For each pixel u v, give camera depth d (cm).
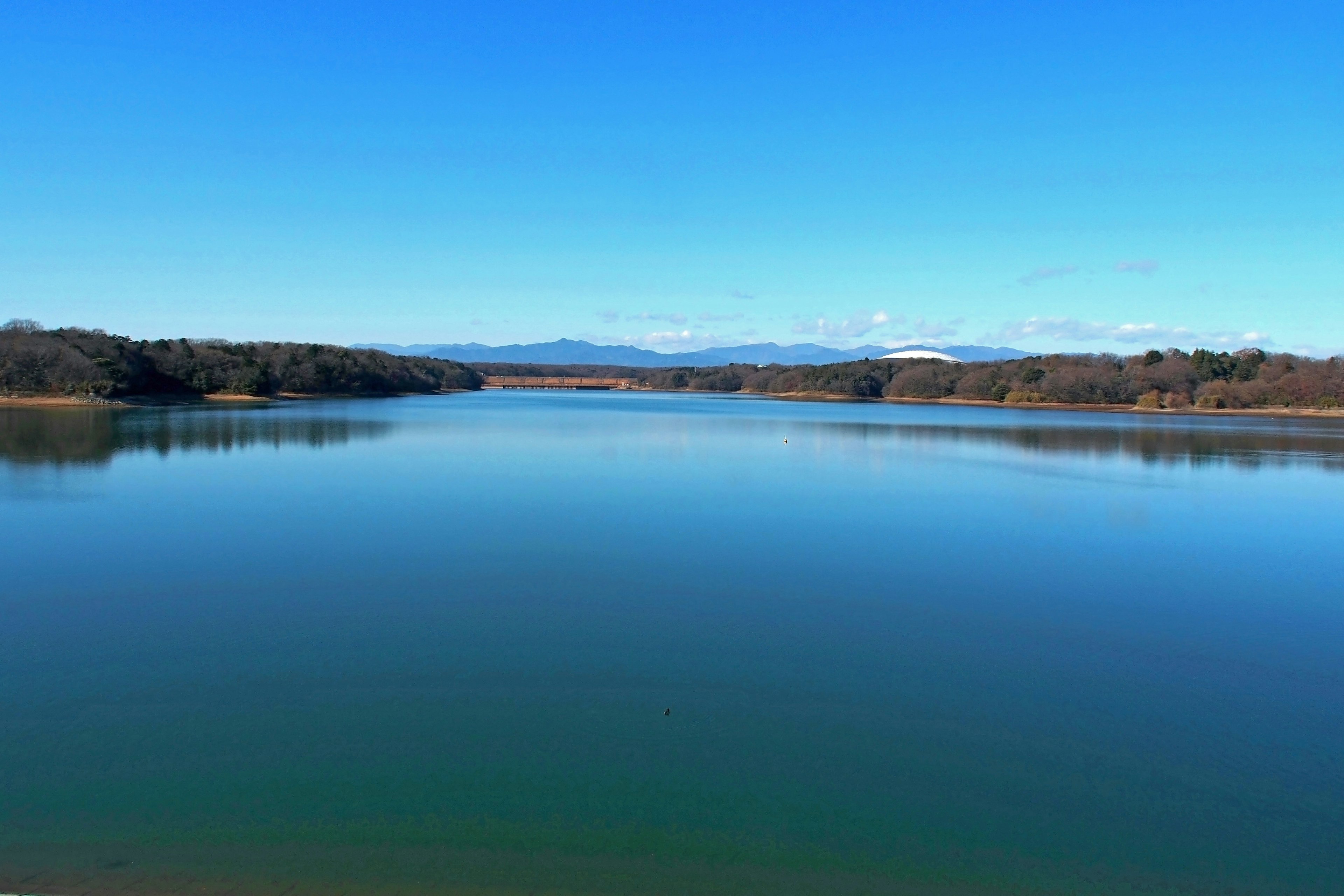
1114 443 6988
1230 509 3659
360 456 5109
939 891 1073
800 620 2034
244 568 2405
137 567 2402
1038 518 3350
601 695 1592
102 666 1695
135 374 10344
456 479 4128
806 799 1267
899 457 5575
